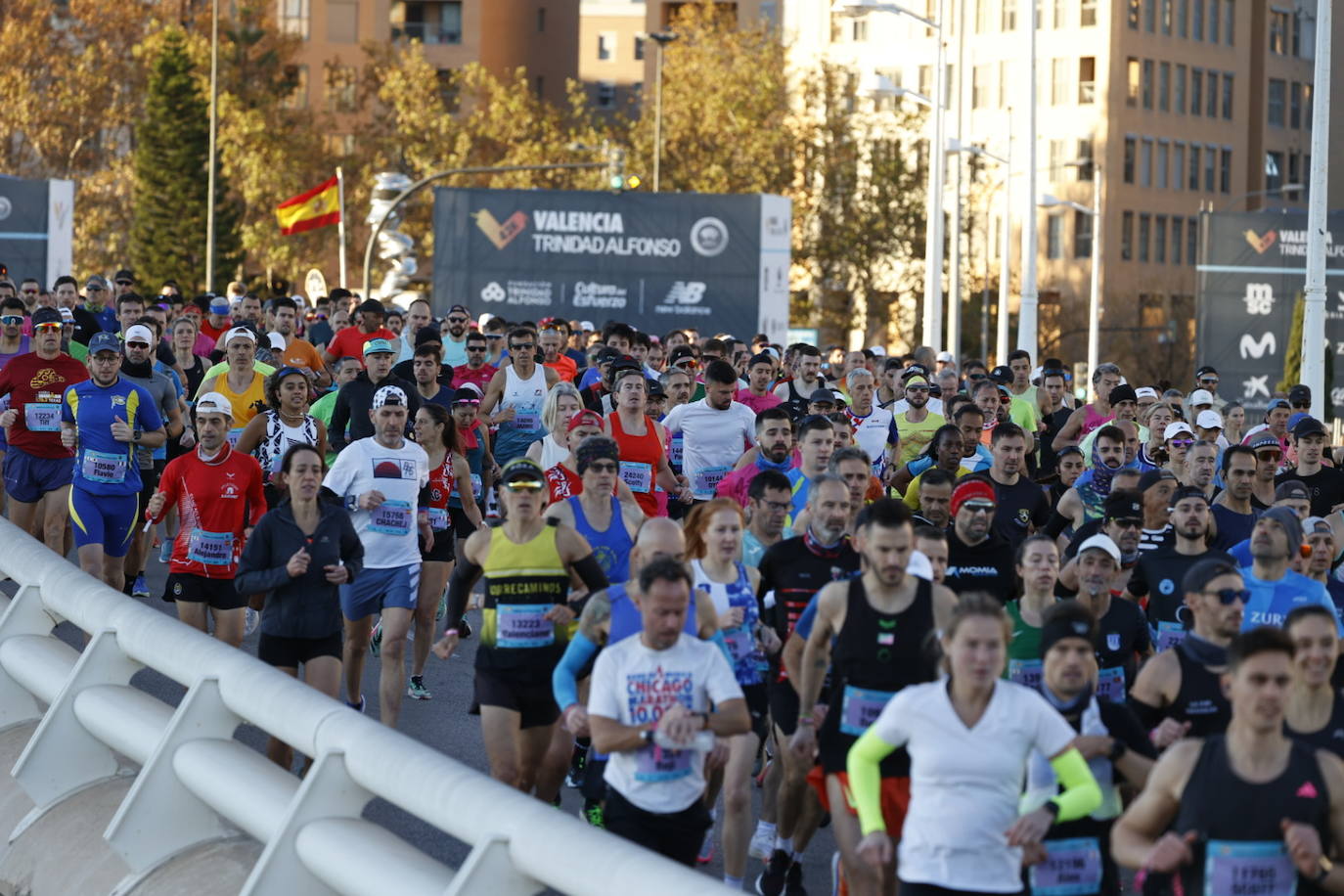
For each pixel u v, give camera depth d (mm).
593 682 8117
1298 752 6438
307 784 7957
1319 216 29172
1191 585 8609
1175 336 97750
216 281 83375
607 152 47062
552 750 10195
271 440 15406
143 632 10070
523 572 9930
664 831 8117
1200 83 102188
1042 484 21453
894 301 82562
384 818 10961
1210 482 15547
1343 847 6426
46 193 44969
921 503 12328
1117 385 20641
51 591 11352
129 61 87062
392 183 48094
